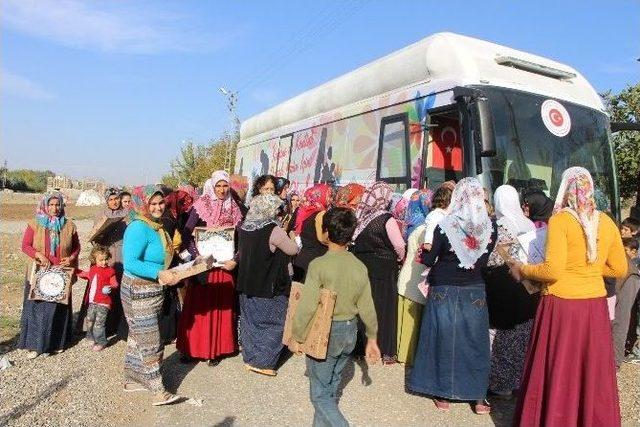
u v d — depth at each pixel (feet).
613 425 12.41
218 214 19.72
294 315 12.52
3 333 23.38
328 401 12.54
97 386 16.94
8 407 15.10
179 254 19.31
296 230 21.04
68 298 20.26
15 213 117.50
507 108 21.17
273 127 40.57
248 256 18.06
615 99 38.93
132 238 15.51
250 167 44.52
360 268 12.66
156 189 16.07
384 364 19.33
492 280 16.39
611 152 23.75
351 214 12.74
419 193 19.69
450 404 16.47
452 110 21.12
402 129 24.04
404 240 19.93
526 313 16.20
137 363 15.94
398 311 19.17
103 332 20.88
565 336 12.56
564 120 22.44
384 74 26.00
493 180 19.90
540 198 16.72
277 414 15.43
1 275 39.75
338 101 30.32
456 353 15.28
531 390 13.01
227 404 16.02
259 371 18.26
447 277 15.43
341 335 12.48
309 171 32.81
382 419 15.38
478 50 22.68
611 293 18.76
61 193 21.12
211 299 18.89
